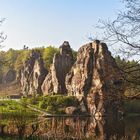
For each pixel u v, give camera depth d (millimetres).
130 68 14297
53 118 112812
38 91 195750
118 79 14383
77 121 96875
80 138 39844
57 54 177500
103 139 42438
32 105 141250
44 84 185500
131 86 14281
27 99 150375
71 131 52969
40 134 39250
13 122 45938
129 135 47969
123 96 14422
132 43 14148
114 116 100625
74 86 151375
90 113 128625
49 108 134000
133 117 98938
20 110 122062
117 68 14414
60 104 140125
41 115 121000
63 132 45188
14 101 150500
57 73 174000
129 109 98250
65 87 172250
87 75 145625
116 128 69312
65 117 122500
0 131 36500
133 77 14227
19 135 34219
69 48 180000
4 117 73500
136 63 14289
